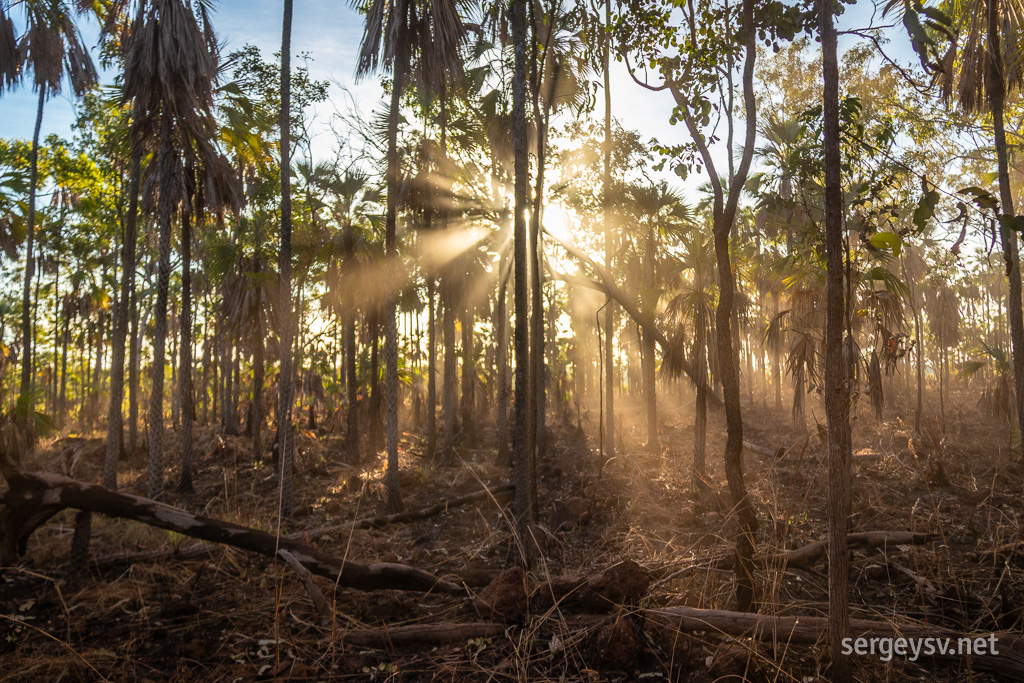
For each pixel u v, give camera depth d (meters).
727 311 5.20
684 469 12.49
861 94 13.84
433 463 14.79
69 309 28.11
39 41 15.11
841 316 3.73
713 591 5.65
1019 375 10.23
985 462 12.10
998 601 5.28
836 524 3.78
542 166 8.05
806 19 4.92
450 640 5.04
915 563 6.25
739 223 13.95
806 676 4.20
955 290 27.36
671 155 5.77
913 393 32.19
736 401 5.13
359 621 5.48
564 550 7.42
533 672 4.45
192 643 4.98
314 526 9.71
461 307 16.34
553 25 7.95
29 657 4.85
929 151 13.14
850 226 6.21
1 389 8.79
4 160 18.78
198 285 24.47
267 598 6.10
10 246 17.80
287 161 10.88
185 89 11.55
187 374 13.27
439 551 8.02
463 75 11.11
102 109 17.23
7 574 6.68
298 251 16.80
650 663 4.52
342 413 20.83
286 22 10.80
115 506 6.16
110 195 18.97
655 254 15.51
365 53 10.34
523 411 6.82
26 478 6.09
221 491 12.81
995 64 8.94
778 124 14.27
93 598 6.11
